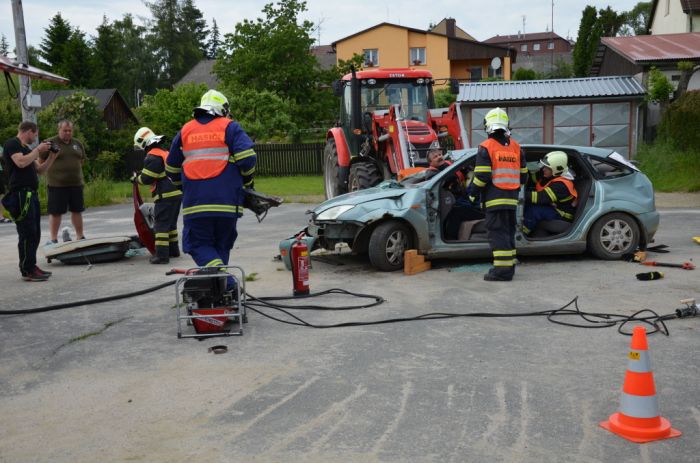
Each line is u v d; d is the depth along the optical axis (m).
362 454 3.37
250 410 3.96
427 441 3.50
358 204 7.86
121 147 31.19
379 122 12.48
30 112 17.27
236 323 5.89
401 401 4.04
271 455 3.39
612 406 3.90
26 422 3.89
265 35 43.31
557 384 4.26
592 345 5.02
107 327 5.90
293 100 42.16
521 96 23.75
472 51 51.88
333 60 71.06
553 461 3.26
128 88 73.75
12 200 7.78
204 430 3.71
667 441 3.45
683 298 6.30
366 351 5.01
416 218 7.81
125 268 8.78
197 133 5.78
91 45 71.81
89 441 3.61
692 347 4.90
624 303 6.19
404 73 13.38
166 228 8.95
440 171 8.21
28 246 7.91
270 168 32.03
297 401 4.08
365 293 6.89
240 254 9.62
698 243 9.38
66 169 10.24
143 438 3.63
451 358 4.80
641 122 23.88
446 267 8.15
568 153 8.23
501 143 7.17
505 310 6.09
